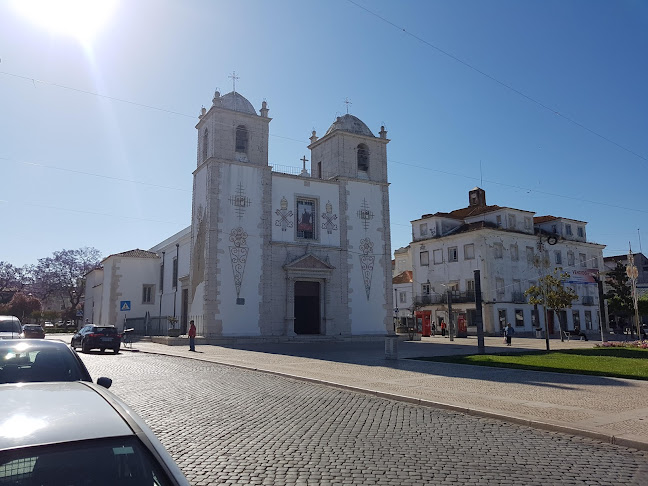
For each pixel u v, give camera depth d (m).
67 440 2.74
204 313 31.98
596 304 61.19
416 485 5.80
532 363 18.42
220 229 32.84
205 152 35.50
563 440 7.93
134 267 46.47
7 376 5.98
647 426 8.45
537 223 62.69
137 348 27.75
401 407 10.65
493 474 6.20
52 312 76.94
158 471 2.75
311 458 6.78
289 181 35.88
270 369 16.78
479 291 24.09
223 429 8.41
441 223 58.41
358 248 37.47
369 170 39.25
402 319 56.50
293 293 34.50
